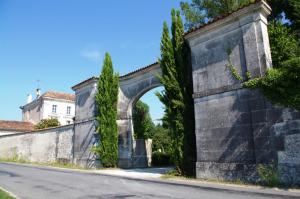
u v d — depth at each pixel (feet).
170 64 48.42
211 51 43.45
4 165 81.41
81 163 72.64
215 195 27.32
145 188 32.76
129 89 69.21
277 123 33.83
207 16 69.56
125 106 69.46
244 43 39.06
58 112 155.63
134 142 70.03
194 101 44.42
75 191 30.89
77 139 76.79
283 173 32.48
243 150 36.78
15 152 109.91
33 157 97.86
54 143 87.61
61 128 85.51
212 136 40.81
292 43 40.98
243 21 39.60
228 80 40.32
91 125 71.92
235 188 31.78
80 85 78.84
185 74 48.03
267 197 25.84
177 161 45.70
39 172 56.90
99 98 68.95
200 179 40.57
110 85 69.62
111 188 33.09
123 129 69.15
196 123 43.39
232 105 39.06
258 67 36.99
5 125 143.64
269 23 43.62
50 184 37.29
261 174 34.06
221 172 38.58
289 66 32.78
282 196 26.22
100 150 66.74
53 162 85.51
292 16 52.19
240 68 39.11
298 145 31.65
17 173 54.49
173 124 46.70
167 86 47.39
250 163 35.76
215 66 42.42
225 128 39.34
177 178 42.65
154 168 66.23
